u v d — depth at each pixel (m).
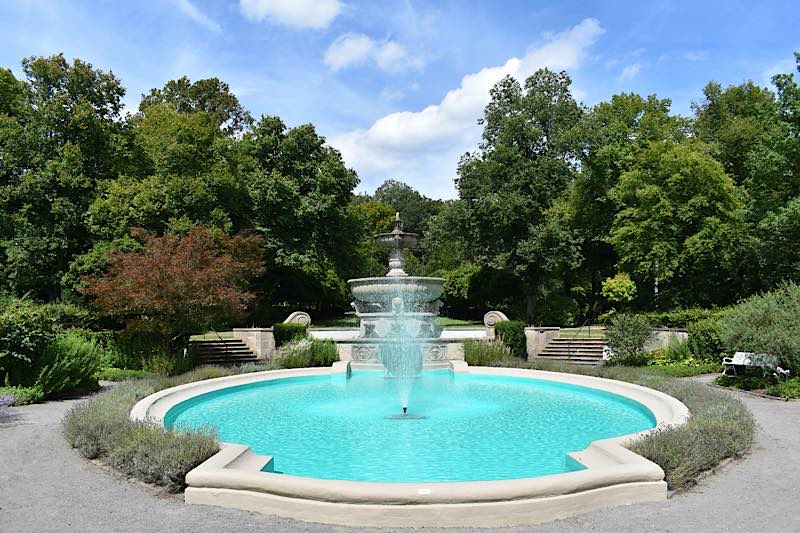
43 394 12.61
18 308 13.95
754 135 35.00
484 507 5.30
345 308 52.09
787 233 26.00
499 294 38.06
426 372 17.77
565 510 5.47
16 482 6.60
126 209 24.03
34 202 24.06
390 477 6.94
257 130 34.81
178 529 5.17
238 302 17.78
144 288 16.34
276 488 5.64
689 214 29.19
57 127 24.34
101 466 7.25
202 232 19.17
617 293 30.97
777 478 6.59
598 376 14.64
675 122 36.06
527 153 37.31
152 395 11.39
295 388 14.88
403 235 20.66
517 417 10.71
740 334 14.23
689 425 7.86
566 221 36.03
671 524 5.23
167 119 31.89
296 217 32.91
